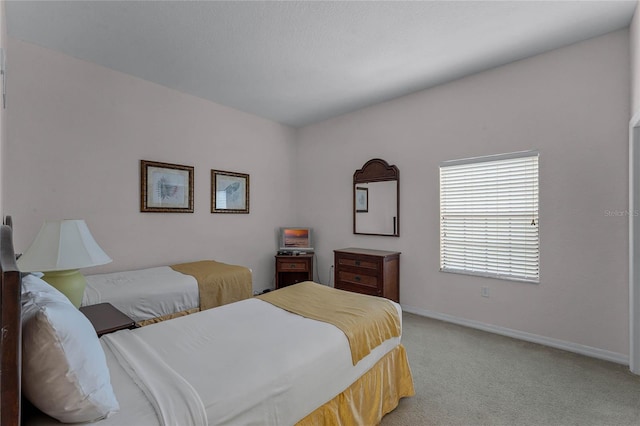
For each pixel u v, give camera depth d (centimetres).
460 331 304
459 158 322
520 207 287
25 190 250
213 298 282
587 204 251
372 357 169
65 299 122
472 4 205
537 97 274
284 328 159
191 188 359
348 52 266
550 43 255
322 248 460
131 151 311
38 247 166
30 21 221
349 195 426
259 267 440
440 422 173
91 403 90
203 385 108
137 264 317
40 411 98
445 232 338
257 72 304
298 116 441
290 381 123
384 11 212
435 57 276
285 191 477
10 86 242
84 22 222
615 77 238
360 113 411
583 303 253
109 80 295
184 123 354
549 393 199
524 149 281
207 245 378
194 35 239
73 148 274
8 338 75
